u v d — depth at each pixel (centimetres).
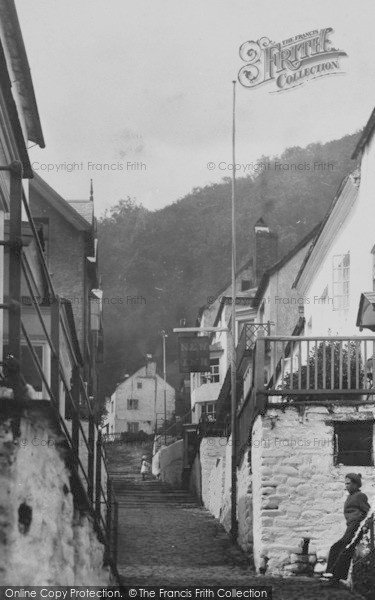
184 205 10975
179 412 9575
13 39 2147
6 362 1052
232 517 2952
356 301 3097
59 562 1185
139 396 11044
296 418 2258
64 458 1262
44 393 1712
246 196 10162
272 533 2219
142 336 11044
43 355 2269
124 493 4750
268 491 2231
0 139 1491
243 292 6531
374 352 2288
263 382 2291
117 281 11081
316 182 9294
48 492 1149
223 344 7006
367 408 2256
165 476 5938
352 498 1931
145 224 11062
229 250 10694
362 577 1917
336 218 3331
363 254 3005
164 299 10938
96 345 4759
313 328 3828
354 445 2255
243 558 2573
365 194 2983
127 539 3006
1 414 1029
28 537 1062
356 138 9112
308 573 2200
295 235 9319
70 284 3888
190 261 10869
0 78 1317
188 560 2573
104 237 11081
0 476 1011
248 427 2562
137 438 8294
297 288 4184
